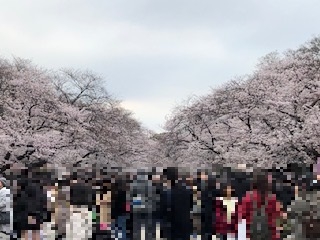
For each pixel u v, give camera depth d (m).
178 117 37.72
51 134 34.31
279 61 35.22
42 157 33.31
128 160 42.75
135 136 45.28
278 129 30.44
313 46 35.06
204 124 36.44
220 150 34.62
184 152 38.81
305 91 30.66
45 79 36.62
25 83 34.50
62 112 35.94
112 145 39.69
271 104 31.06
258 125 32.47
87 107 39.56
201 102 36.34
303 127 28.02
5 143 31.44
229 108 34.78
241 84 35.50
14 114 33.62
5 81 34.44
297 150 28.75
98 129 38.84
